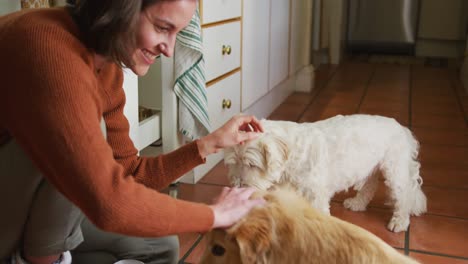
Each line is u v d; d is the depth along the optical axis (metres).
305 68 4.73
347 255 0.94
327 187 2.00
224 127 1.41
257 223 0.99
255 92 3.55
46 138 0.91
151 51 1.02
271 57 3.88
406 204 2.21
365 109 4.11
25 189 1.08
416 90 4.75
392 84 5.00
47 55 0.90
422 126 3.67
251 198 1.10
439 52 6.27
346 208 2.43
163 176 1.32
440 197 2.53
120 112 1.33
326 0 5.82
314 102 4.36
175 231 1.02
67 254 1.26
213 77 2.72
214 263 1.05
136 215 0.97
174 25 0.99
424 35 6.25
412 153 2.26
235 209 1.05
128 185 0.98
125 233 0.99
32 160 0.99
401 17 6.25
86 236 1.38
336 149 1.99
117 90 1.29
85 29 0.98
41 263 1.19
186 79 2.37
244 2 3.13
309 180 1.91
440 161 2.99
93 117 0.94
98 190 0.93
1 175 1.07
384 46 6.42
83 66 0.94
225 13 2.80
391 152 2.15
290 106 4.22
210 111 2.71
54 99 0.89
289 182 1.94
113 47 0.98
